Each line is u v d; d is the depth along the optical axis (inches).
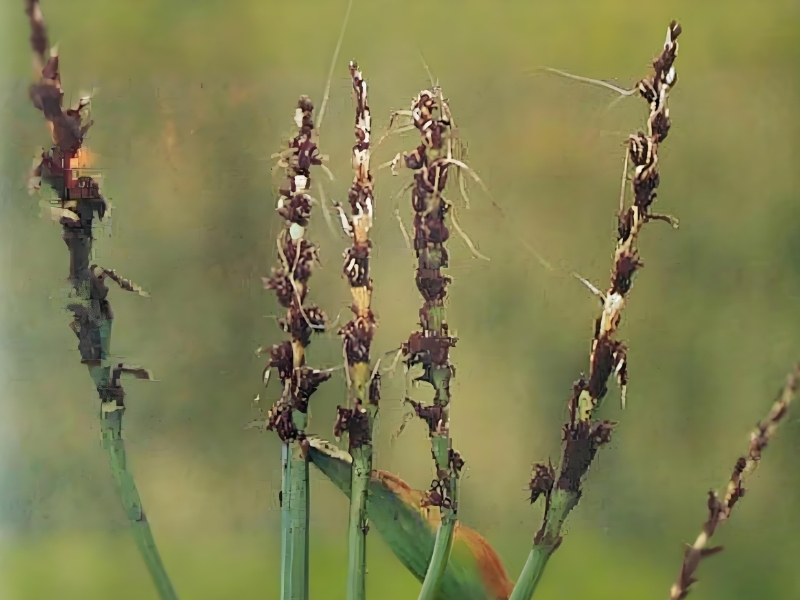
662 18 45.1
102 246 45.1
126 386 45.1
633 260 44.9
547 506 44.9
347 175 44.9
